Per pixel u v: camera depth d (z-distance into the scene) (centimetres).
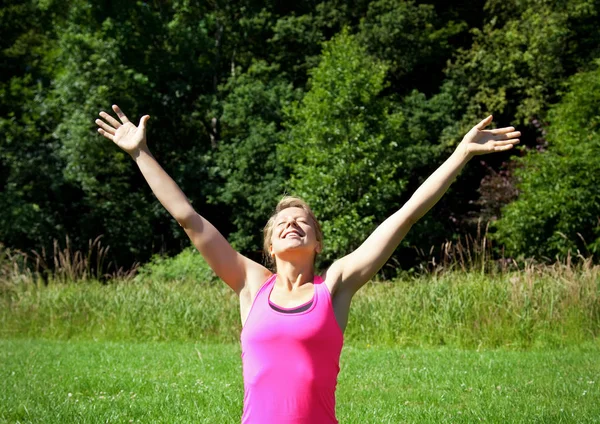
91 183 2391
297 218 324
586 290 1147
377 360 924
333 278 319
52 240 2488
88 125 2348
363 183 2070
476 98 2512
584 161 1803
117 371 815
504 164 2320
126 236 2533
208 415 561
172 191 325
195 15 2773
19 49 2784
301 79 2781
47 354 982
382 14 2553
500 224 1934
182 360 920
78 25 2467
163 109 2702
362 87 2080
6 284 1387
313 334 296
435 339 1145
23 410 577
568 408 596
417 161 2414
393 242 320
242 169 2441
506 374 794
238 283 331
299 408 291
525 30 2492
